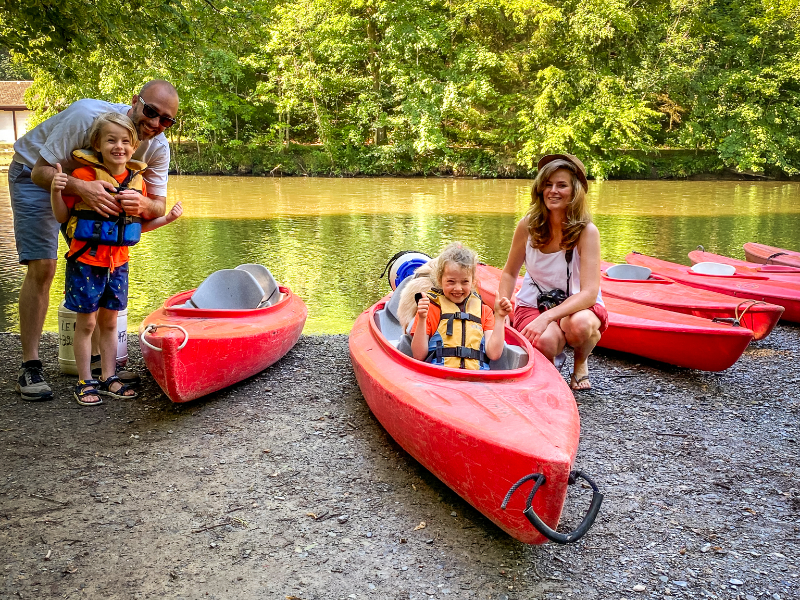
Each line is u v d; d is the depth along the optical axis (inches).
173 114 142.6
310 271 391.2
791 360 195.0
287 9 1120.8
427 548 98.7
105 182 134.4
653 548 99.5
